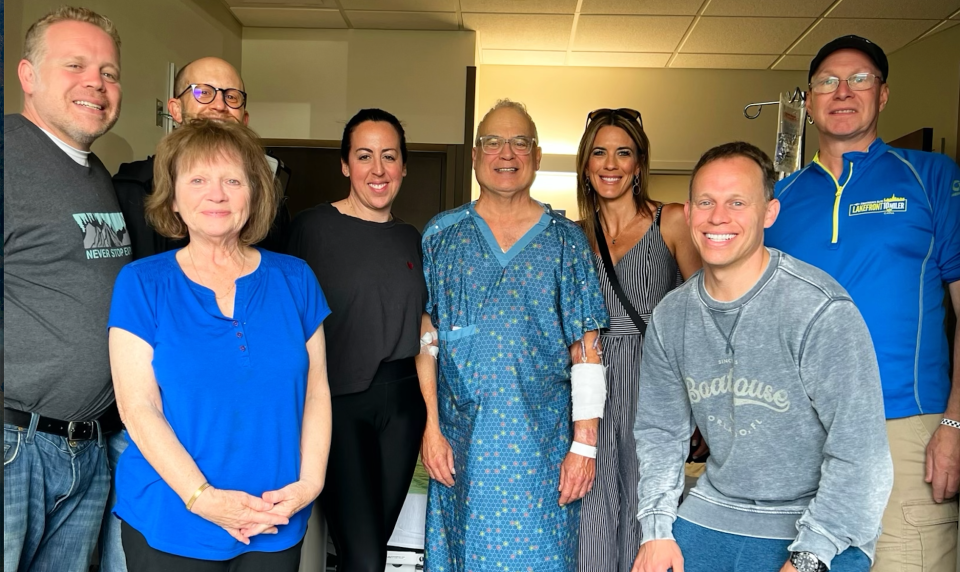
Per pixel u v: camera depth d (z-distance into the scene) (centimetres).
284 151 521
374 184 218
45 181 169
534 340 213
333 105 504
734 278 171
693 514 182
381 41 502
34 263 165
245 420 152
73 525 180
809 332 161
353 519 207
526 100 568
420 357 228
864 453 157
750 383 169
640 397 198
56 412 169
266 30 505
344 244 215
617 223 243
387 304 214
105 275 176
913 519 192
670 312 186
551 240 221
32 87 173
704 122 564
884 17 454
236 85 230
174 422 149
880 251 197
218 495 146
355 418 212
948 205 196
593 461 216
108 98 180
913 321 196
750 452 171
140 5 362
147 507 148
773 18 458
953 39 466
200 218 154
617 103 565
